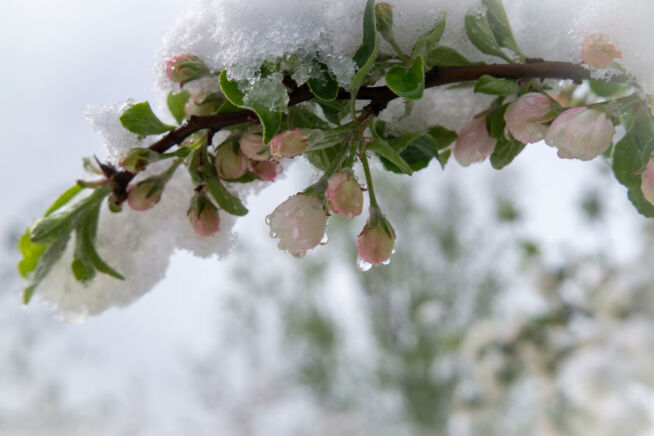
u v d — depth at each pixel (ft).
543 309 3.43
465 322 9.43
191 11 1.17
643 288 3.11
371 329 10.26
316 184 1.06
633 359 3.14
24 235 1.26
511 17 1.24
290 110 1.13
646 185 1.08
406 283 9.98
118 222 1.25
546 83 1.24
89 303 1.25
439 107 1.24
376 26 1.09
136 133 1.14
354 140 1.07
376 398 10.08
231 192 1.21
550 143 1.07
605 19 1.07
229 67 1.06
